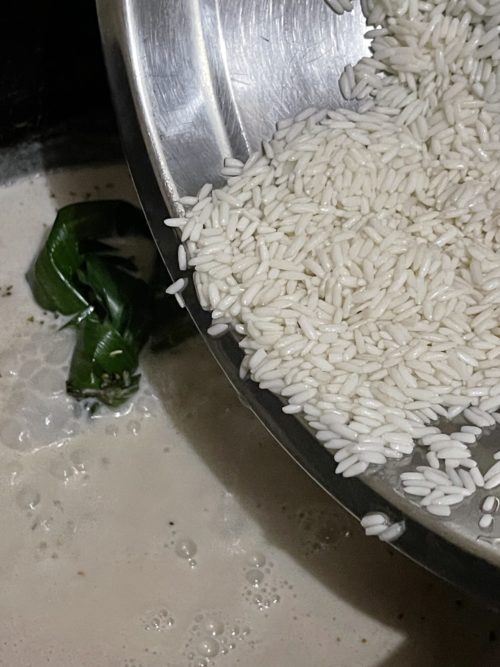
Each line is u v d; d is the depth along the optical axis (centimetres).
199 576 27
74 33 31
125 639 26
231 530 28
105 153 34
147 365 30
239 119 25
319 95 25
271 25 25
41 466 28
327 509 28
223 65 25
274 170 23
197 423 29
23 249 32
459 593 27
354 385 20
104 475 28
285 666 26
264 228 22
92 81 32
